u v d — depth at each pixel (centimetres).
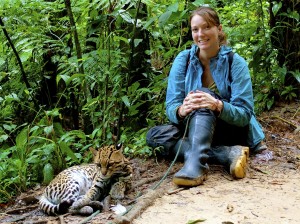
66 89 302
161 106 296
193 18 241
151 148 263
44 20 296
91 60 273
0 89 302
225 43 254
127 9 281
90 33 286
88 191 204
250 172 239
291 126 305
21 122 323
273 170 242
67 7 274
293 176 234
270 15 337
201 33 239
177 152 234
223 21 369
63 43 299
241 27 351
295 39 332
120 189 210
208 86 252
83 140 278
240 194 211
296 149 273
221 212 193
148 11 298
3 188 242
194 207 198
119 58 278
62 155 260
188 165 221
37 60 317
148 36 307
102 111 276
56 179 212
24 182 250
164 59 322
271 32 325
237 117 237
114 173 208
